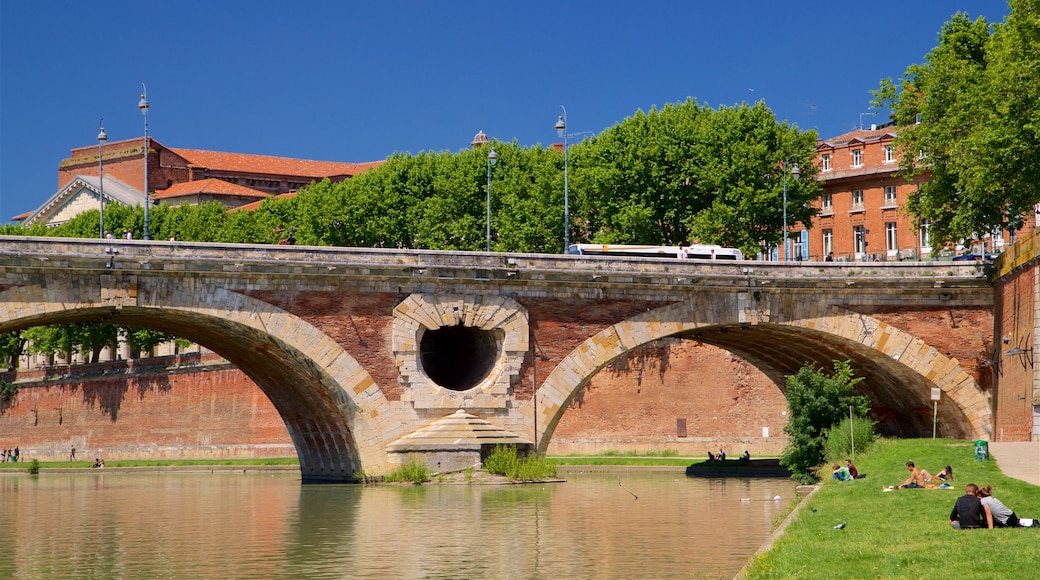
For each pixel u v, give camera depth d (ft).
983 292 247.50
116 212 449.48
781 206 323.57
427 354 254.06
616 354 231.09
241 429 385.91
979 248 374.43
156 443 413.39
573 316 229.86
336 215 364.17
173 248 206.39
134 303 204.54
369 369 218.59
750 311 239.71
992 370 244.63
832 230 415.03
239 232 419.54
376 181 377.50
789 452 228.43
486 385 224.74
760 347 273.75
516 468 222.28
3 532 173.17
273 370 233.35
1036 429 217.77
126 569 136.77
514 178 357.00
